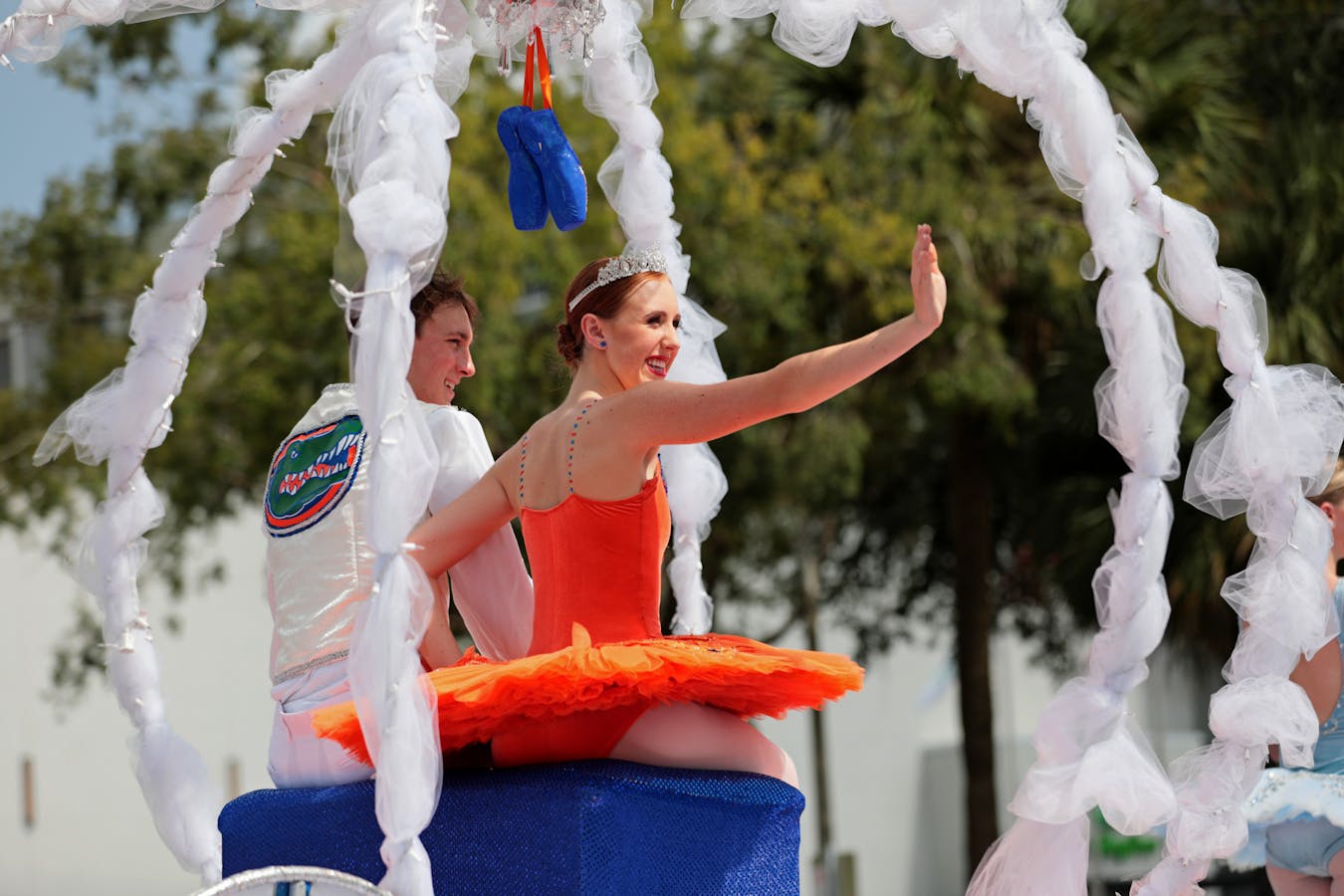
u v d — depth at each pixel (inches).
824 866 821.2
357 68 208.2
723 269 786.2
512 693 185.0
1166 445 205.5
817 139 858.1
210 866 259.1
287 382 800.9
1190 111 811.4
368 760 199.8
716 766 202.8
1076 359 829.8
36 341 1016.2
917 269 183.9
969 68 212.2
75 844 1007.6
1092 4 817.5
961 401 834.2
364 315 178.1
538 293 909.2
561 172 212.2
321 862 203.2
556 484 207.9
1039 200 863.1
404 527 176.2
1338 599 256.1
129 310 900.6
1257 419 218.5
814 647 1089.4
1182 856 215.9
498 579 234.5
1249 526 223.1
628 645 192.9
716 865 193.6
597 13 216.5
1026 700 1339.8
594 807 180.4
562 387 239.8
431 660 222.7
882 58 839.1
